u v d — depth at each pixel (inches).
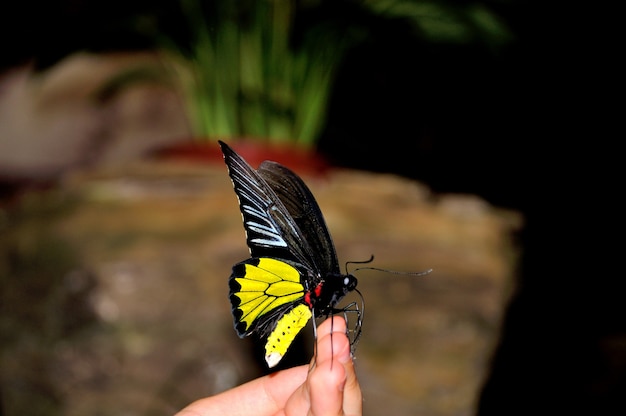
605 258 91.7
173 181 58.0
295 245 31.0
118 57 95.1
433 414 52.2
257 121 60.3
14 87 98.2
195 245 52.7
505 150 97.7
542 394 73.8
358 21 61.4
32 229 54.6
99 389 51.2
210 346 52.3
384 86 90.8
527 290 77.3
